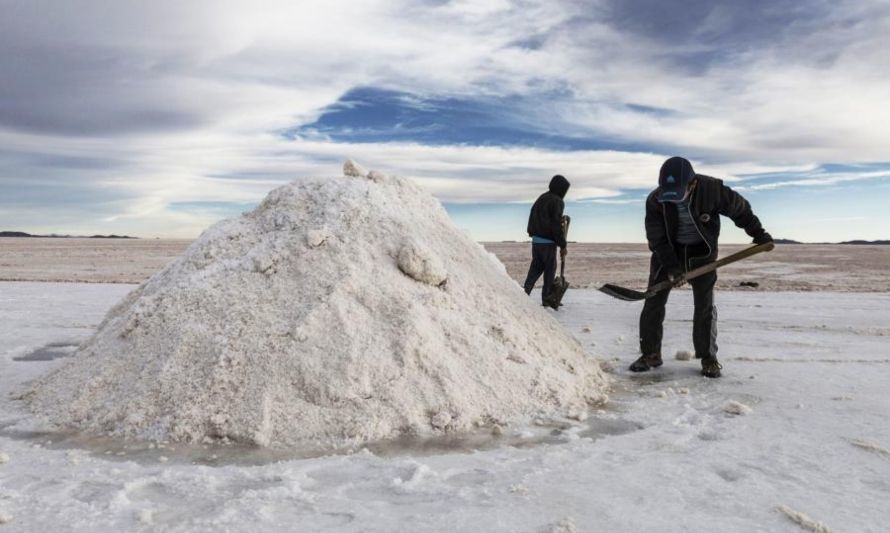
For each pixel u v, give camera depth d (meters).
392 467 2.94
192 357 3.84
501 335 4.43
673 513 2.39
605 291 5.08
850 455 3.09
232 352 3.78
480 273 5.24
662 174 4.62
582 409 3.94
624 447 3.26
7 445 3.32
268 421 3.41
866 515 2.39
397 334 3.93
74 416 3.69
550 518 2.34
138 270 18.58
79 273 17.33
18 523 2.32
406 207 5.57
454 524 2.29
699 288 4.90
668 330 7.29
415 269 4.55
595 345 6.30
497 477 2.81
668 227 4.76
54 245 40.59
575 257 26.11
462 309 4.53
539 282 14.11
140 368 3.91
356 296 4.19
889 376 4.84
